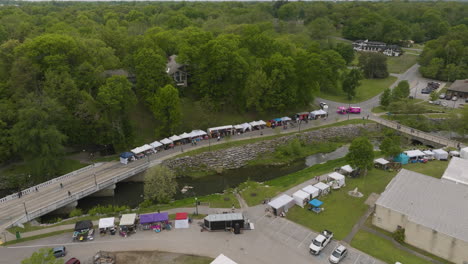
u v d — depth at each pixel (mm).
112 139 92375
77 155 94500
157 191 75250
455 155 94938
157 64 104000
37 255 45812
